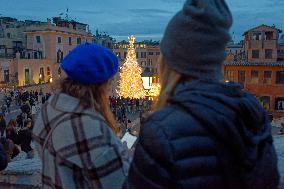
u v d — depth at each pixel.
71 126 1.62
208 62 1.21
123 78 30.73
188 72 1.23
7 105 35.00
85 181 1.62
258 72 37.28
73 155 1.60
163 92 1.30
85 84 1.73
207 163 1.07
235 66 37.78
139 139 1.15
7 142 6.71
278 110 36.81
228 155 1.08
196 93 1.15
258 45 42.31
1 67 52.47
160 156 1.06
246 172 1.10
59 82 1.77
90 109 1.68
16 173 4.11
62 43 62.53
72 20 68.69
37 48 60.91
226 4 1.27
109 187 1.61
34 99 38.44
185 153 1.06
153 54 85.44
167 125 1.09
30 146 10.34
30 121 12.01
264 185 1.16
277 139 4.36
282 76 36.69
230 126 1.08
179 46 1.22
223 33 1.21
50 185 1.70
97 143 1.60
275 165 1.23
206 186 1.06
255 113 1.17
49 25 60.31
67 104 1.68
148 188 1.08
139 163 1.12
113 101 28.81
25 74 55.75
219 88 1.18
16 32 67.62
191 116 1.10
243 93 1.24
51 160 1.67
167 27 1.29
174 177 1.05
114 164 1.62
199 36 1.19
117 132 1.87
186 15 1.22
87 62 1.71
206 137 1.08
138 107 34.56
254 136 1.15
